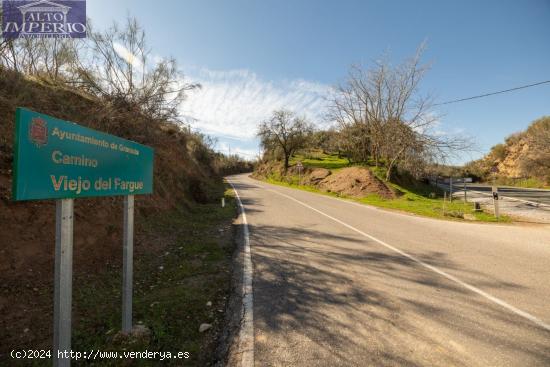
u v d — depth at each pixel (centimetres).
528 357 291
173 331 332
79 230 570
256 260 609
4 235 447
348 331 335
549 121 5466
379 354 292
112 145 287
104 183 274
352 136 3656
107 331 328
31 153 192
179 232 841
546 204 2041
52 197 210
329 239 809
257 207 1515
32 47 1009
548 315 378
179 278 501
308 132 5184
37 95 784
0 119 598
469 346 307
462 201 2220
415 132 2756
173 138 1538
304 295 435
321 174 3622
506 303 412
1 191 489
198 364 278
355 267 568
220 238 809
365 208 1614
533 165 5194
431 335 328
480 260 627
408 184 3278
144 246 664
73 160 232
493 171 2283
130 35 1130
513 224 1188
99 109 959
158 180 1102
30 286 409
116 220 697
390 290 456
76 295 411
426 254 669
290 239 804
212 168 3494
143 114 1106
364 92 3173
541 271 555
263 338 320
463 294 443
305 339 318
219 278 504
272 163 6231
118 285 466
